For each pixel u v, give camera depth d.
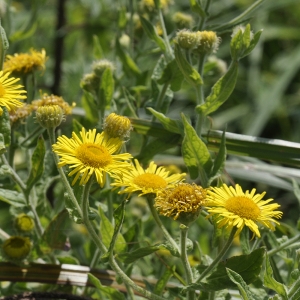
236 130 1.21
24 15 1.11
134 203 0.76
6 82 0.57
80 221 0.57
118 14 0.73
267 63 1.32
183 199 0.56
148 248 0.58
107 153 0.56
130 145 0.79
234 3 1.28
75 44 1.08
